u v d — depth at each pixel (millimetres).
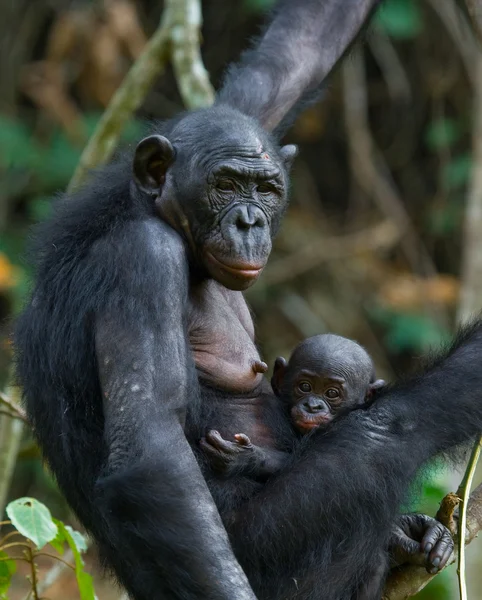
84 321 10242
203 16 31125
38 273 11055
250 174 10430
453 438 11195
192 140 10586
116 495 9336
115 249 10211
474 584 17344
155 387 9609
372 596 11211
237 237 10367
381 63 31672
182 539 9227
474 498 11586
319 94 13969
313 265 30719
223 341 11375
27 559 11211
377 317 30109
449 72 31344
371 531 10781
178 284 10031
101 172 11469
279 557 10594
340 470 10656
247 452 10727
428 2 31391
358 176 31391
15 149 29125
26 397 11188
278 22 14016
